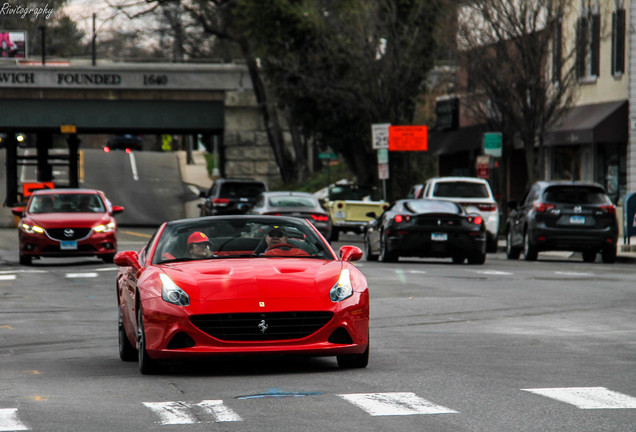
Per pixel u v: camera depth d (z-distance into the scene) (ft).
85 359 51.88
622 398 38.45
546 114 167.32
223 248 50.62
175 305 43.73
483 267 115.34
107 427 33.94
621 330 61.36
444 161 250.78
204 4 270.87
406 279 97.76
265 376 44.70
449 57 208.95
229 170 284.82
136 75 265.13
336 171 306.96
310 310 43.65
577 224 123.13
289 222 51.98
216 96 275.18
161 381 43.73
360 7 221.66
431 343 55.93
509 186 216.95
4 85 258.37
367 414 35.63
